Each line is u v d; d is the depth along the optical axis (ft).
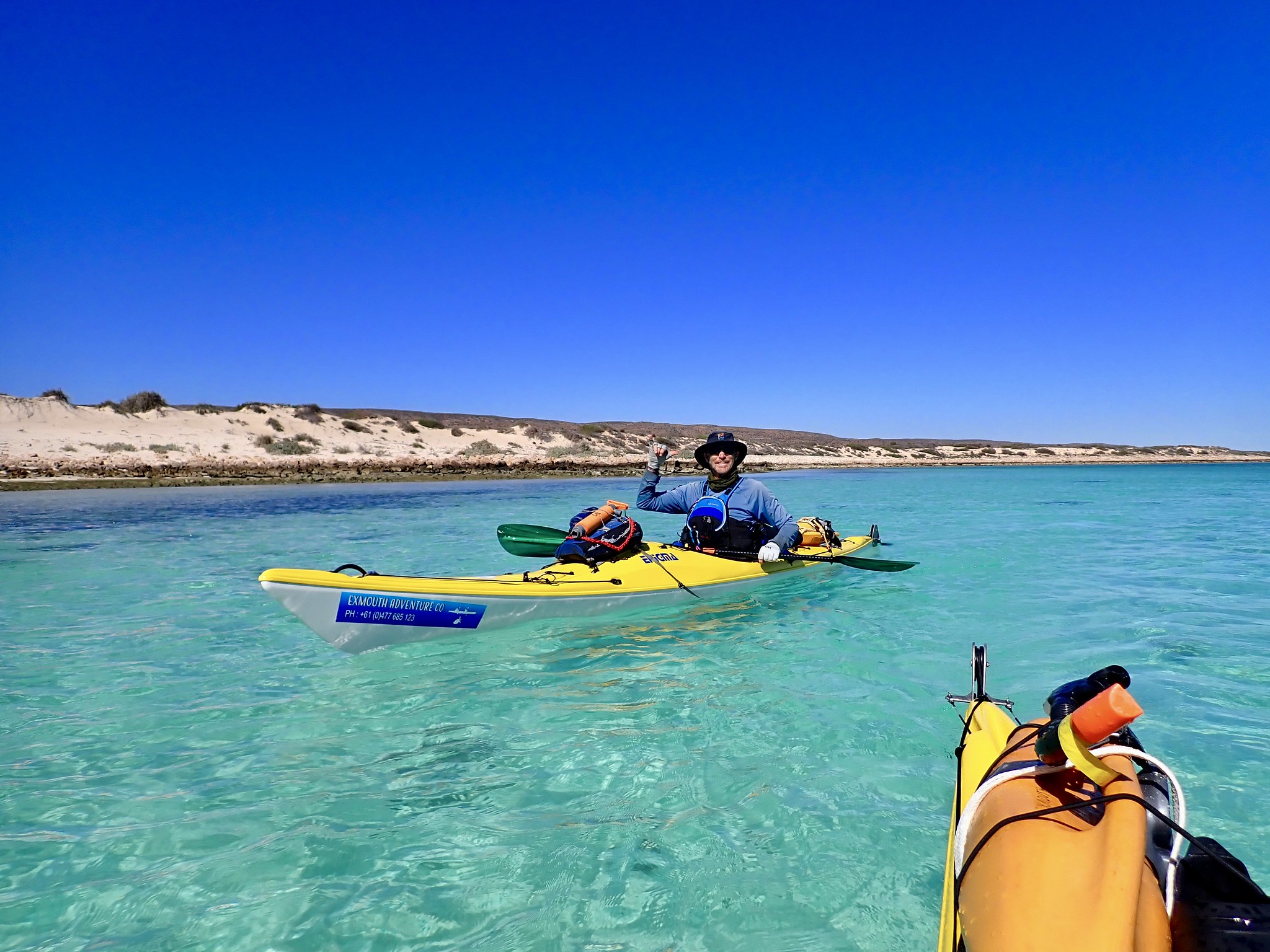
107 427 103.19
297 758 11.58
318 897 8.01
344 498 66.90
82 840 9.18
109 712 13.69
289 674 15.85
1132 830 4.85
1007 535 38.50
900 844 8.85
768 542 22.03
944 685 14.46
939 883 8.09
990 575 26.37
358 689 14.76
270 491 75.66
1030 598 22.31
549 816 9.68
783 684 14.62
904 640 17.76
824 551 26.05
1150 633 18.02
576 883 8.20
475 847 8.96
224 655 17.34
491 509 56.34
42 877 8.41
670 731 12.36
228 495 70.08
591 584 19.49
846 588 23.75
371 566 29.25
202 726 12.92
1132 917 4.23
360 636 16.31
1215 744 11.25
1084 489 83.87
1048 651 16.58
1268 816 9.11
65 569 29.09
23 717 13.41
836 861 8.54
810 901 7.80
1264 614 20.16
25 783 10.75
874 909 7.67
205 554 32.73
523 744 11.95
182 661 16.84
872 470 165.27
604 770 10.98
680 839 9.07
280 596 15.17
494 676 15.40
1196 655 16.11
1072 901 4.45
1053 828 5.11
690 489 23.80
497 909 7.79
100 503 58.44
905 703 13.47
